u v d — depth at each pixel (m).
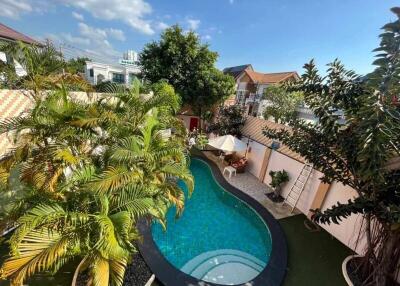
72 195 4.30
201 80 20.23
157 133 6.28
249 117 16.59
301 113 24.19
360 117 4.94
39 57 6.09
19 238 3.14
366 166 4.72
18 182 6.54
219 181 13.29
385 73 4.19
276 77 34.66
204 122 22.41
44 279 5.28
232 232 9.27
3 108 6.54
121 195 4.39
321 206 9.30
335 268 7.01
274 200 11.36
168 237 8.45
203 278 6.78
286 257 7.28
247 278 6.90
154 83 19.23
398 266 5.96
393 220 4.73
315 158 6.59
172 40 20.36
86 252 4.11
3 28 18.55
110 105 6.49
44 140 5.19
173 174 6.07
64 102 5.27
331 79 5.93
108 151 5.02
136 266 6.24
